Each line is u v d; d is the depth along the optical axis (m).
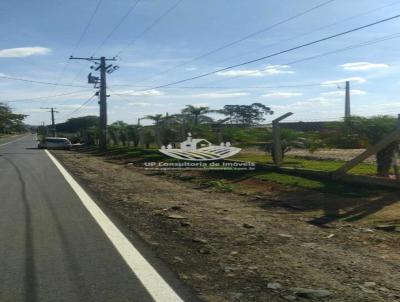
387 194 11.96
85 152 47.03
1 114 166.38
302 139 20.45
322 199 12.02
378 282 6.00
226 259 7.07
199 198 13.47
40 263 6.79
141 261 6.90
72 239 8.27
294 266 6.70
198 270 6.51
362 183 13.41
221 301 5.35
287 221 9.88
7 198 13.36
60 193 14.52
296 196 12.74
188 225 9.53
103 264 6.75
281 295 5.56
